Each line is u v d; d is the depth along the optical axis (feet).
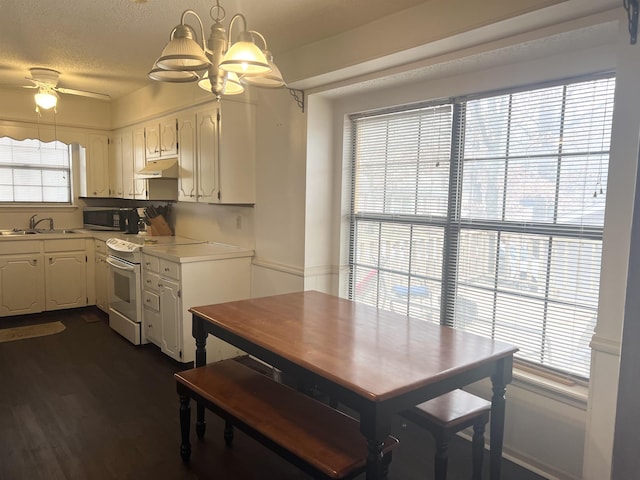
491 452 6.60
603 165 7.02
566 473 7.38
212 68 5.37
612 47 6.82
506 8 6.43
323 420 6.25
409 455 8.31
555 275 7.69
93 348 13.28
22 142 17.21
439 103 9.25
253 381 7.52
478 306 8.84
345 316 7.83
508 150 8.20
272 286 12.14
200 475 7.51
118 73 13.33
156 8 8.40
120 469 7.61
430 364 5.72
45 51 11.16
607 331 6.25
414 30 7.77
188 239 15.28
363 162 11.03
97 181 18.20
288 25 8.83
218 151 11.97
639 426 3.86
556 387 7.41
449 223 9.18
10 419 9.18
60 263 16.71
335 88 10.14
